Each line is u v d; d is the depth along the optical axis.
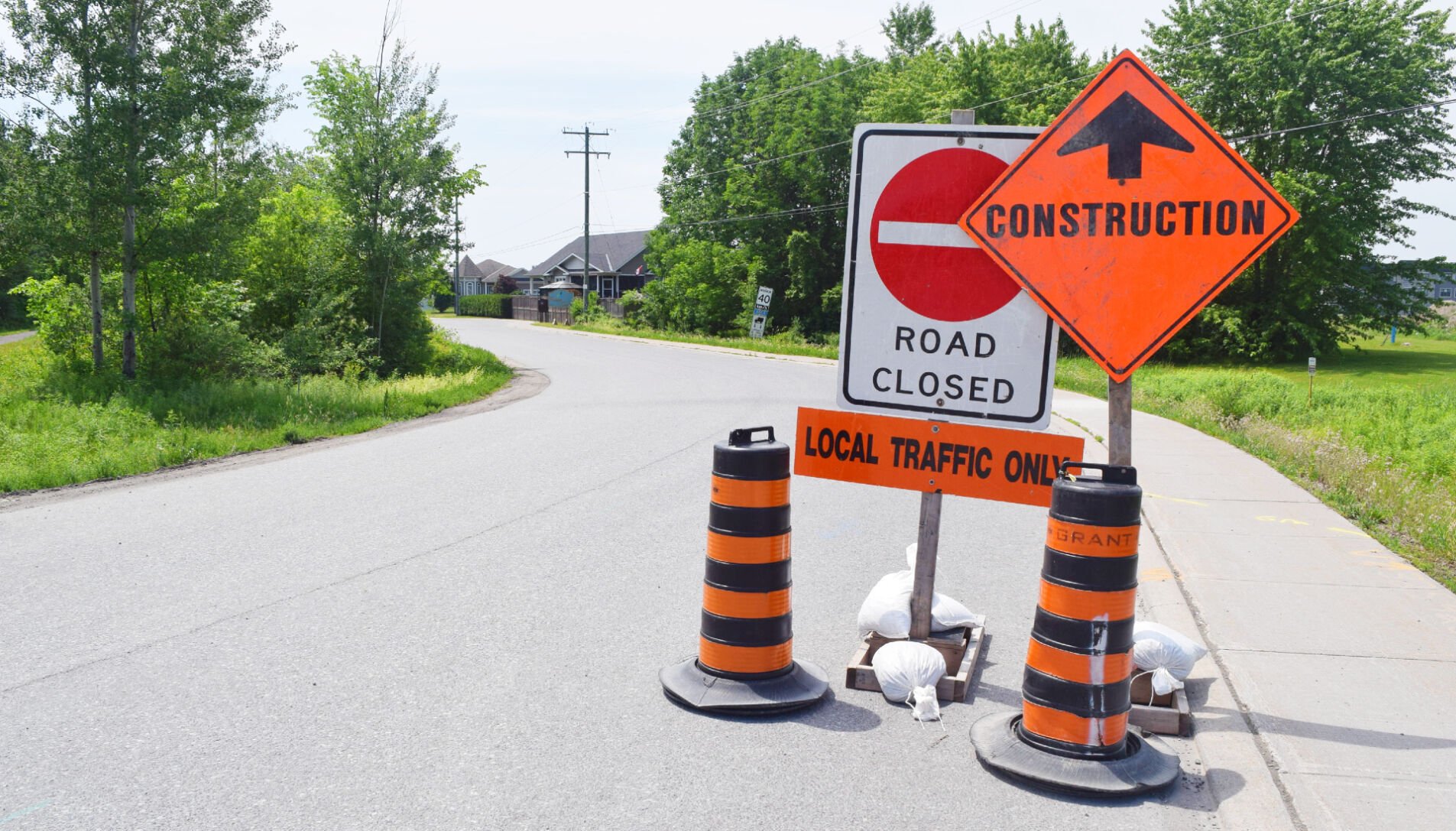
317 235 27.38
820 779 3.93
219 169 20.05
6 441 12.84
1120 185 4.26
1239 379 25.56
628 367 32.84
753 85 64.31
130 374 19.23
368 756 4.07
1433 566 7.12
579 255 99.00
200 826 3.48
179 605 6.16
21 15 17.14
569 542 7.96
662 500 9.74
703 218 63.81
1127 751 4.03
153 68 18.45
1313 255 42.69
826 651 5.49
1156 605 6.07
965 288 4.82
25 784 3.78
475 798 3.72
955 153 4.79
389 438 14.81
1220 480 10.73
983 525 8.98
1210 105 44.84
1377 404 19.70
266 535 8.13
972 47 47.00
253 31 19.31
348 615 5.97
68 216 18.23
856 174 4.92
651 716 4.53
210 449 13.23
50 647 5.35
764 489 4.62
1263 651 5.21
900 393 4.94
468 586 6.64
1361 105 42.16
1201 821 3.64
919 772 4.02
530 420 17.02
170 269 20.19
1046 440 4.73
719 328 62.06
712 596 4.70
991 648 5.60
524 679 4.97
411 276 28.62
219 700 4.65
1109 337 4.32
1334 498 9.75
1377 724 4.30
